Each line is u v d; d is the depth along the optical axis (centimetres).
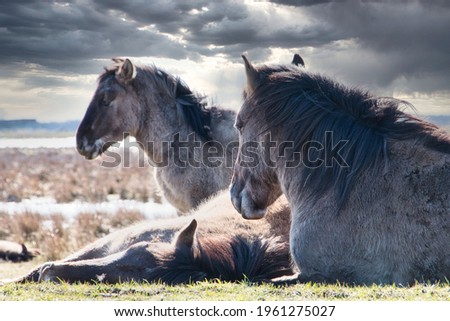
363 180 770
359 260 757
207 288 736
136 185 3706
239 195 871
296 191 813
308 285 743
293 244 793
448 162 757
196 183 1356
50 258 1767
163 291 722
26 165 5488
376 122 806
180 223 923
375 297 676
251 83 843
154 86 1377
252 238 868
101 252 929
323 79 842
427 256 736
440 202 741
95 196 3372
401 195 754
